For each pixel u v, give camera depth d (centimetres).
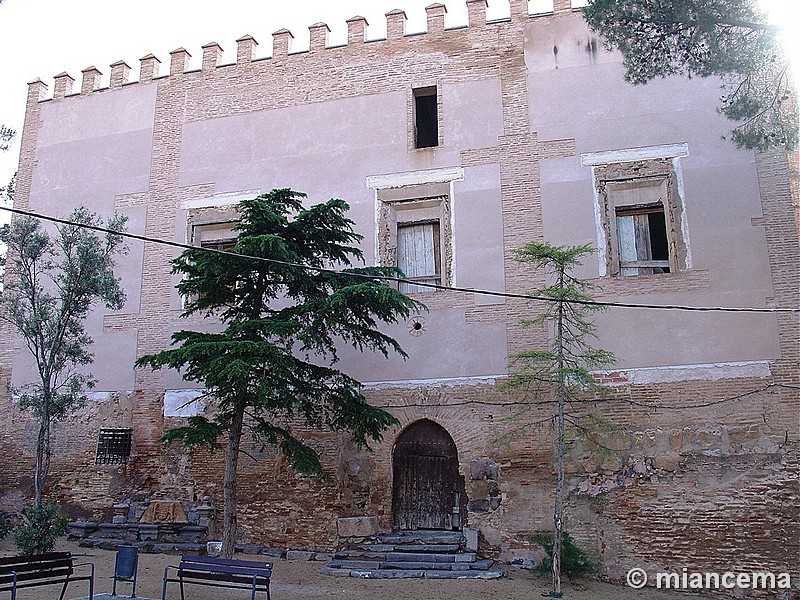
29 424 1791
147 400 1709
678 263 1469
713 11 1133
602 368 1444
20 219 1531
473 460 1468
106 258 1491
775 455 1321
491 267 1564
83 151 1956
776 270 1407
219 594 1148
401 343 1572
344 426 1350
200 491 1612
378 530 1487
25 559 960
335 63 1795
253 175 1781
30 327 1416
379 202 1672
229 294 1298
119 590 1143
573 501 1396
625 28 1219
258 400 1174
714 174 1486
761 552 1288
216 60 1905
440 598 1155
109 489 1675
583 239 1526
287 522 1533
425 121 1820
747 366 1375
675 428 1383
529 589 1228
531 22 1680
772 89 1262
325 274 1302
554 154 1588
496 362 1509
